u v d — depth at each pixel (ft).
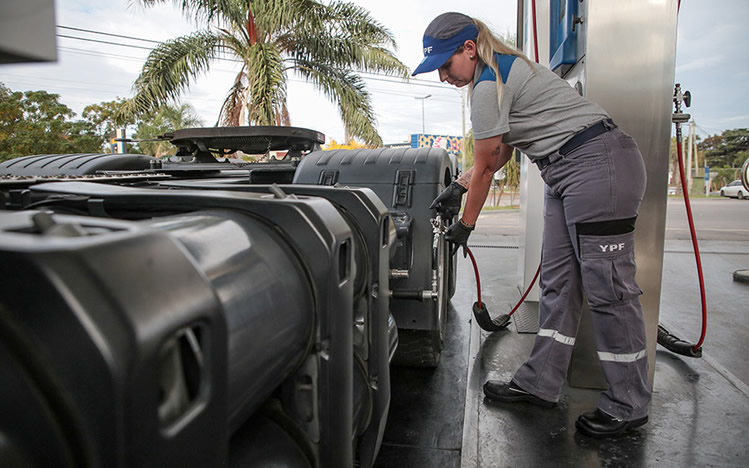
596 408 6.12
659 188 6.55
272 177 8.05
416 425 6.15
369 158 6.69
